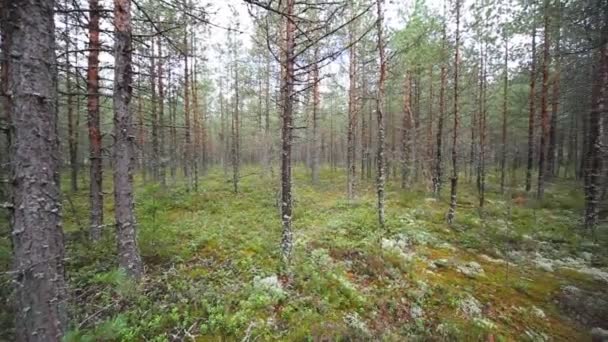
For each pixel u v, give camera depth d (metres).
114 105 5.53
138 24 10.38
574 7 8.62
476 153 24.66
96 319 4.24
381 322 5.51
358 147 29.94
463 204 15.55
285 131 7.30
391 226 10.95
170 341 4.23
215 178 25.17
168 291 5.32
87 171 23.00
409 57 13.30
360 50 14.84
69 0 3.85
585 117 17.64
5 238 4.34
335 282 6.37
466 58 16.56
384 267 7.53
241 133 37.50
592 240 10.26
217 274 6.21
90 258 6.10
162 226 7.89
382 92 11.16
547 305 6.81
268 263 7.07
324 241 9.10
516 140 26.17
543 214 13.53
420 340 5.11
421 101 21.20
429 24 12.86
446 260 8.59
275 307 5.32
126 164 5.59
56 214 2.60
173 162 20.94
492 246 10.09
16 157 2.41
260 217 12.17
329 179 25.83
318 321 5.01
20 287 2.46
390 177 24.89
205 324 4.60
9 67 2.39
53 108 2.58
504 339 5.38
